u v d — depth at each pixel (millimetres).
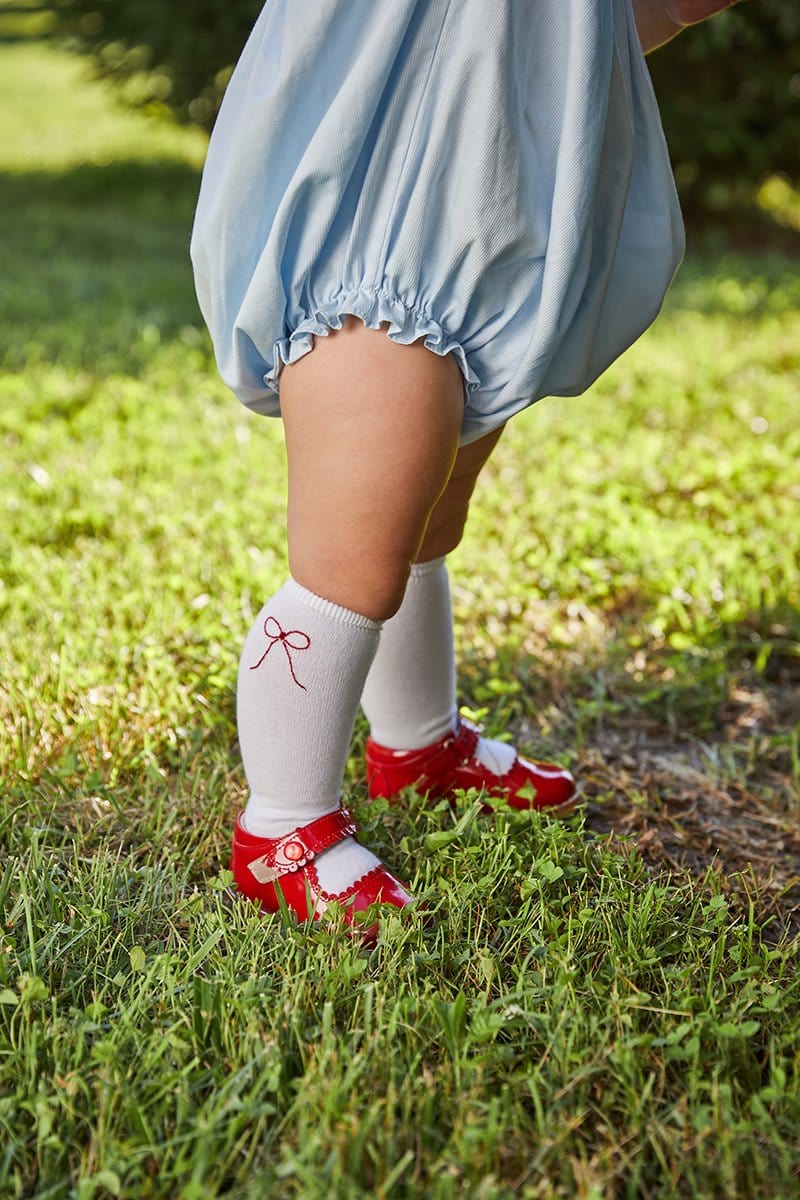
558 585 3178
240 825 1909
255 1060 1477
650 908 1831
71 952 1738
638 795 2314
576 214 1559
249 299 1614
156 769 2193
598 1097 1500
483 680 2719
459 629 2916
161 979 1640
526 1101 1496
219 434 4098
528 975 1663
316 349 1622
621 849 2102
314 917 1833
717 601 3111
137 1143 1383
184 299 6070
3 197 9078
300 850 1834
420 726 2152
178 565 3084
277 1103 1468
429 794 2186
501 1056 1515
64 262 6770
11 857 1954
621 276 1789
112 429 4078
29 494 3504
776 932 1943
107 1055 1459
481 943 1796
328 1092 1435
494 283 1603
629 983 1654
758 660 2848
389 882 1854
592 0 1548
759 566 3258
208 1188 1323
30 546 3160
